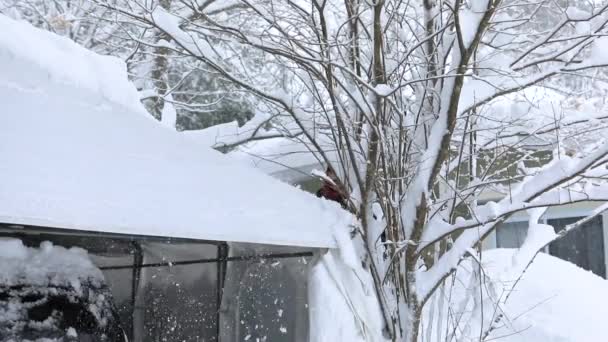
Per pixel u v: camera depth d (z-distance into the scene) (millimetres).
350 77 5238
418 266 5383
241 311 5039
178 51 5676
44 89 3441
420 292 4703
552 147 6082
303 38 5746
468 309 6094
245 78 7676
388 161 5043
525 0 6117
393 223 4863
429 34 5348
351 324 4348
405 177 4949
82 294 3830
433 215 4844
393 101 5145
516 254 5090
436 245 5438
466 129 5316
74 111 3434
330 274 4406
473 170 5688
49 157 3004
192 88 13148
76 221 2863
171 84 12953
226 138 7578
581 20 5086
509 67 5094
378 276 4660
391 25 5812
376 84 4871
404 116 5234
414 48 4957
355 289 4445
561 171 4391
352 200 4945
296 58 4953
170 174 3576
